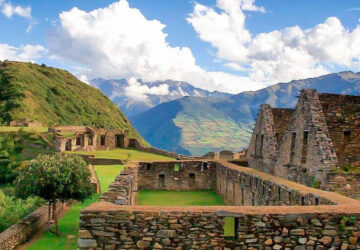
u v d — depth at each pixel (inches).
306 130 908.0
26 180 1054.4
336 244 411.2
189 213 417.7
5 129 4097.0
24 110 6373.0
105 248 414.6
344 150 919.7
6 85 7180.1
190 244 414.9
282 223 412.8
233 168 1272.1
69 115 7426.2
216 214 416.5
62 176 1055.0
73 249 890.7
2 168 2687.0
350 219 412.2
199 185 1681.8
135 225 415.8
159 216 416.5
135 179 1337.4
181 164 1684.3
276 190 782.5
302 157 929.5
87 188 1120.2
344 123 941.2
